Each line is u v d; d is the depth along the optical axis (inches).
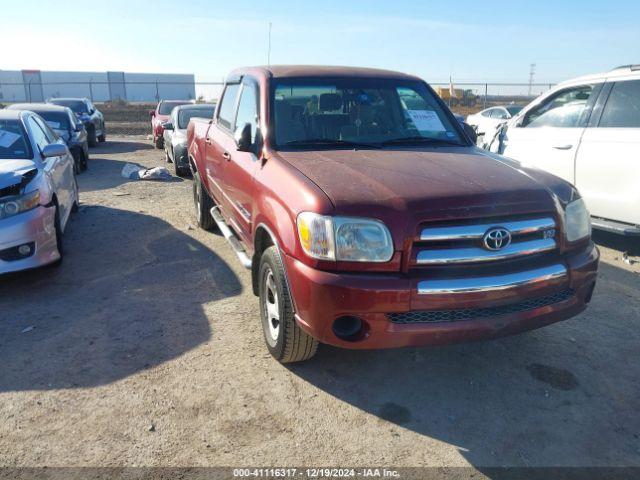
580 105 256.8
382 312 113.1
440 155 151.8
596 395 131.8
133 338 157.8
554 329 167.0
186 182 424.5
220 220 214.5
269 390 132.3
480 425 120.3
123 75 1967.3
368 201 115.4
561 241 126.5
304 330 121.3
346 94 174.7
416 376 139.6
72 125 474.3
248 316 173.2
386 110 175.6
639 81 231.5
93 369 140.9
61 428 117.4
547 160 266.1
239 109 197.2
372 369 142.4
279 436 115.7
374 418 122.3
